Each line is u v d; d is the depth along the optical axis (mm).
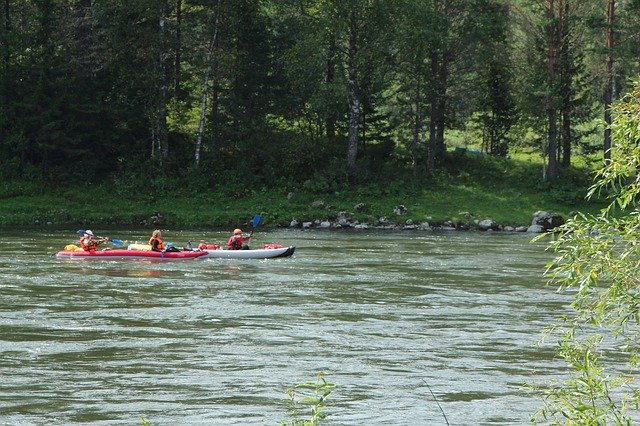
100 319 38656
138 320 38562
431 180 99750
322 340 35062
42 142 94750
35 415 24953
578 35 100562
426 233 85000
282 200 94312
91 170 96938
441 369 30703
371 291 47531
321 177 96688
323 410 25703
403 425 24531
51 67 94062
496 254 66125
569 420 16328
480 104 106250
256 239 75438
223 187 95938
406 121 101688
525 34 103562
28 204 90250
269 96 98438
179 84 102188
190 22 98812
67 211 89625
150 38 94125
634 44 95188
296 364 31141
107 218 89188
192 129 106125
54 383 28312
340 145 104750
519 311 42000
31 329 36438
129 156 99062
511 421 24953
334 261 60562
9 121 95375
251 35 96688
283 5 97750
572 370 30641
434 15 93062
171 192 94938
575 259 16250
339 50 96875
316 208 92938
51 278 50438
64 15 98312
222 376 29391
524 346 34406
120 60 96125
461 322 39156
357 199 95062
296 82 93250
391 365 31172
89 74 96938
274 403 26391
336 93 92188
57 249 64875
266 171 98062
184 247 62406
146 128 101125
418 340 35281
